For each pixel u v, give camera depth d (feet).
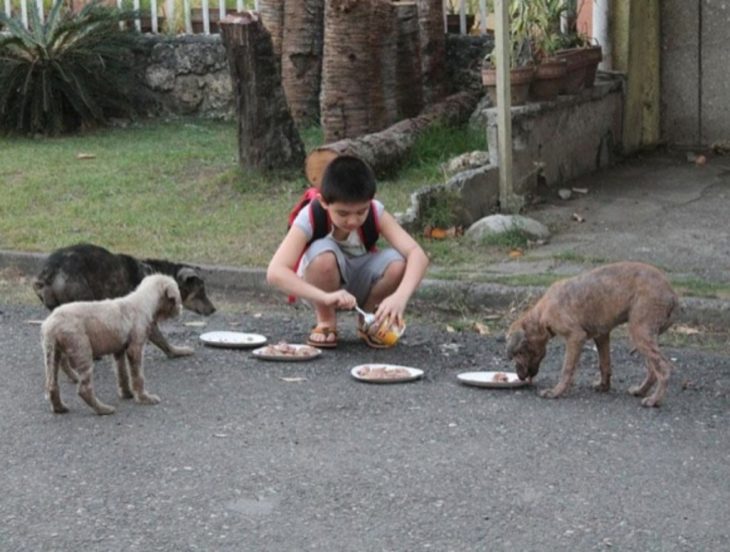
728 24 39.45
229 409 23.66
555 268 29.71
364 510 20.43
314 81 41.96
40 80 43.27
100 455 22.09
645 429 22.68
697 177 37.35
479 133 37.83
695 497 20.67
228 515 20.38
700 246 31.17
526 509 20.39
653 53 39.99
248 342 26.48
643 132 40.27
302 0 41.52
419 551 19.51
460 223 32.48
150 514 20.43
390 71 37.81
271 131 36.04
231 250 31.45
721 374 24.85
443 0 42.06
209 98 46.21
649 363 23.62
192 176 37.24
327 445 22.27
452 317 28.19
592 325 23.77
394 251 26.27
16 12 48.39
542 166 35.53
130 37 45.78
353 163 25.40
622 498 20.63
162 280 24.35
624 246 31.27
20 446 22.44
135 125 45.29
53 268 26.25
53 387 23.45
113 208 34.71
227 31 35.55
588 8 40.63
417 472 21.40
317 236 25.95
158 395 24.27
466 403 23.75
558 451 21.98
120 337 23.66
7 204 35.09
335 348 26.40
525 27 35.63
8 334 27.40
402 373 24.82
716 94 39.83
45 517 20.40
